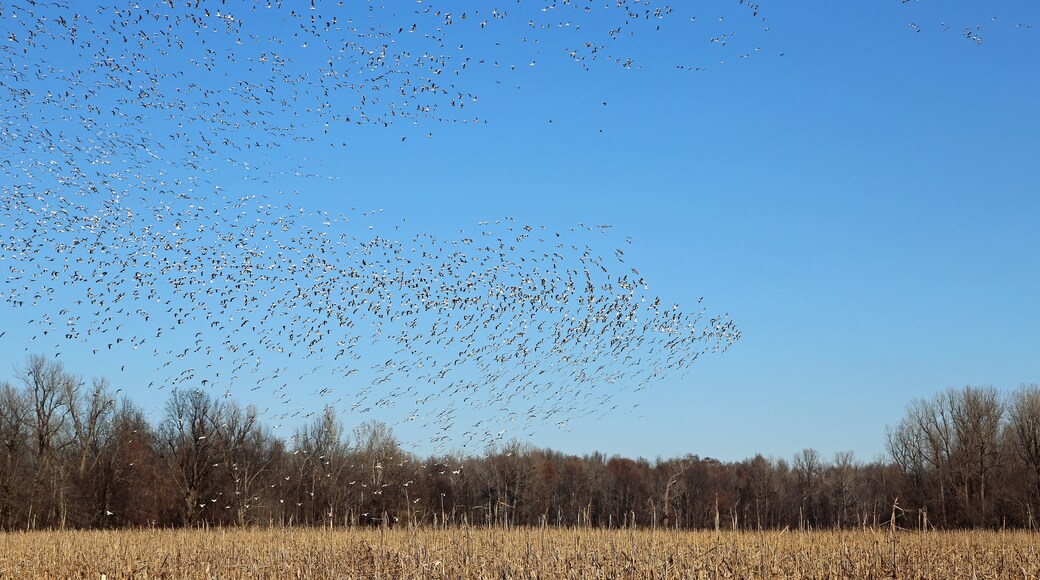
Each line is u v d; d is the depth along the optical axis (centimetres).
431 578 2514
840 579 2375
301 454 6581
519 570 2427
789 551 2867
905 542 2941
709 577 2264
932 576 2402
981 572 2550
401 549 2928
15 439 6606
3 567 3162
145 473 6938
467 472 6675
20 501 6431
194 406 6894
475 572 2516
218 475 6794
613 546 2556
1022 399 6638
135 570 2864
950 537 3844
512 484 6794
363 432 6375
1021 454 6600
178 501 6800
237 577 2792
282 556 3064
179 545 3728
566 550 2836
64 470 6875
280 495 6512
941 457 6938
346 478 6344
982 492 6488
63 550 3356
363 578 2580
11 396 6688
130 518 6806
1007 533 4384
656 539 3042
